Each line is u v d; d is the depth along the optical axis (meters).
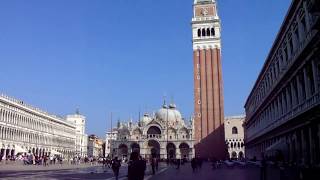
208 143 153.75
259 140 104.44
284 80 63.53
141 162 25.53
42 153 169.25
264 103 88.62
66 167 98.88
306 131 52.28
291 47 59.66
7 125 133.38
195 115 157.88
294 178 38.78
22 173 62.00
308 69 49.22
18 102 145.12
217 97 158.00
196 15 168.62
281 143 41.81
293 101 57.81
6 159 116.88
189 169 90.12
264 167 42.12
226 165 96.12
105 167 105.00
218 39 163.75
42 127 171.38
